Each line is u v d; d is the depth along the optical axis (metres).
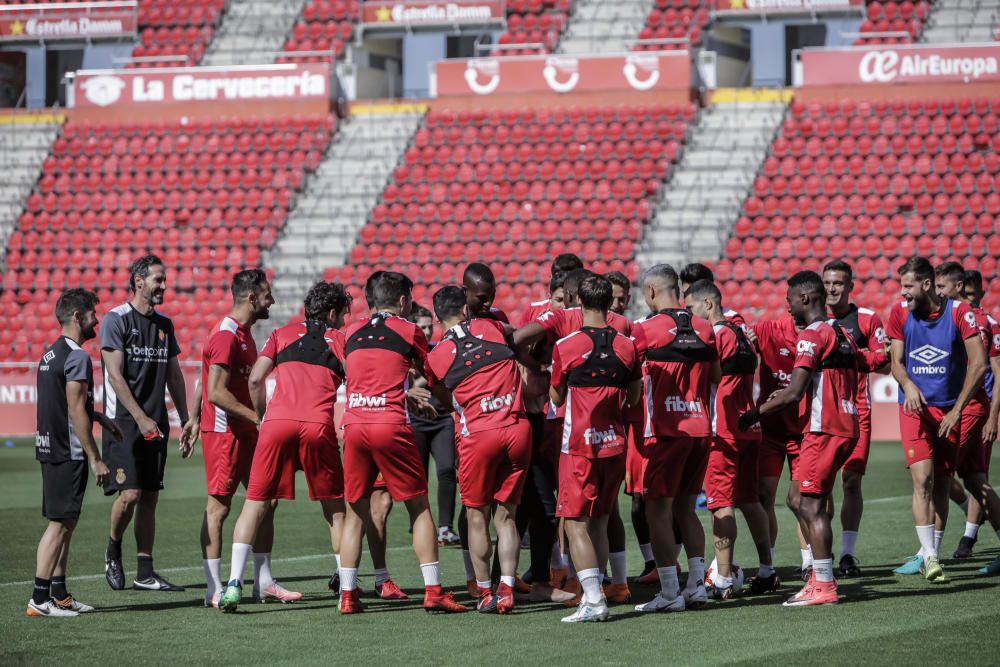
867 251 86.19
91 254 98.88
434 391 27.25
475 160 99.12
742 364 27.58
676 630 23.83
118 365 29.44
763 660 20.95
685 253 89.12
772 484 30.22
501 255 92.62
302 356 27.23
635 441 26.64
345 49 113.00
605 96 99.88
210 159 103.31
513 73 102.12
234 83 105.62
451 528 38.25
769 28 111.88
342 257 94.69
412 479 26.44
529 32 110.69
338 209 98.38
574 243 91.69
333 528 28.58
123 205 102.06
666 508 26.14
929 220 86.62
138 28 116.88
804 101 97.19
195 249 98.44
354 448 26.23
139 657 21.91
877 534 37.50
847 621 24.33
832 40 110.50
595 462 25.36
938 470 30.47
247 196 100.50
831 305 31.80
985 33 100.38
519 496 26.67
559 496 25.59
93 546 37.25
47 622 25.41
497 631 24.03
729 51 110.75
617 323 27.75
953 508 43.50
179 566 33.78
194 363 83.25
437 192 97.31
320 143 102.75
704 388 26.31
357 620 25.47
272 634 23.95
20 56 120.19
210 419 27.86
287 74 104.94
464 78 103.25
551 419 28.09
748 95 99.38
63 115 108.12
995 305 82.62
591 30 109.81
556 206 94.38
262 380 27.08
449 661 21.27
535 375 28.89
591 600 24.95
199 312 93.94
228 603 26.19
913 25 101.88
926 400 29.92
